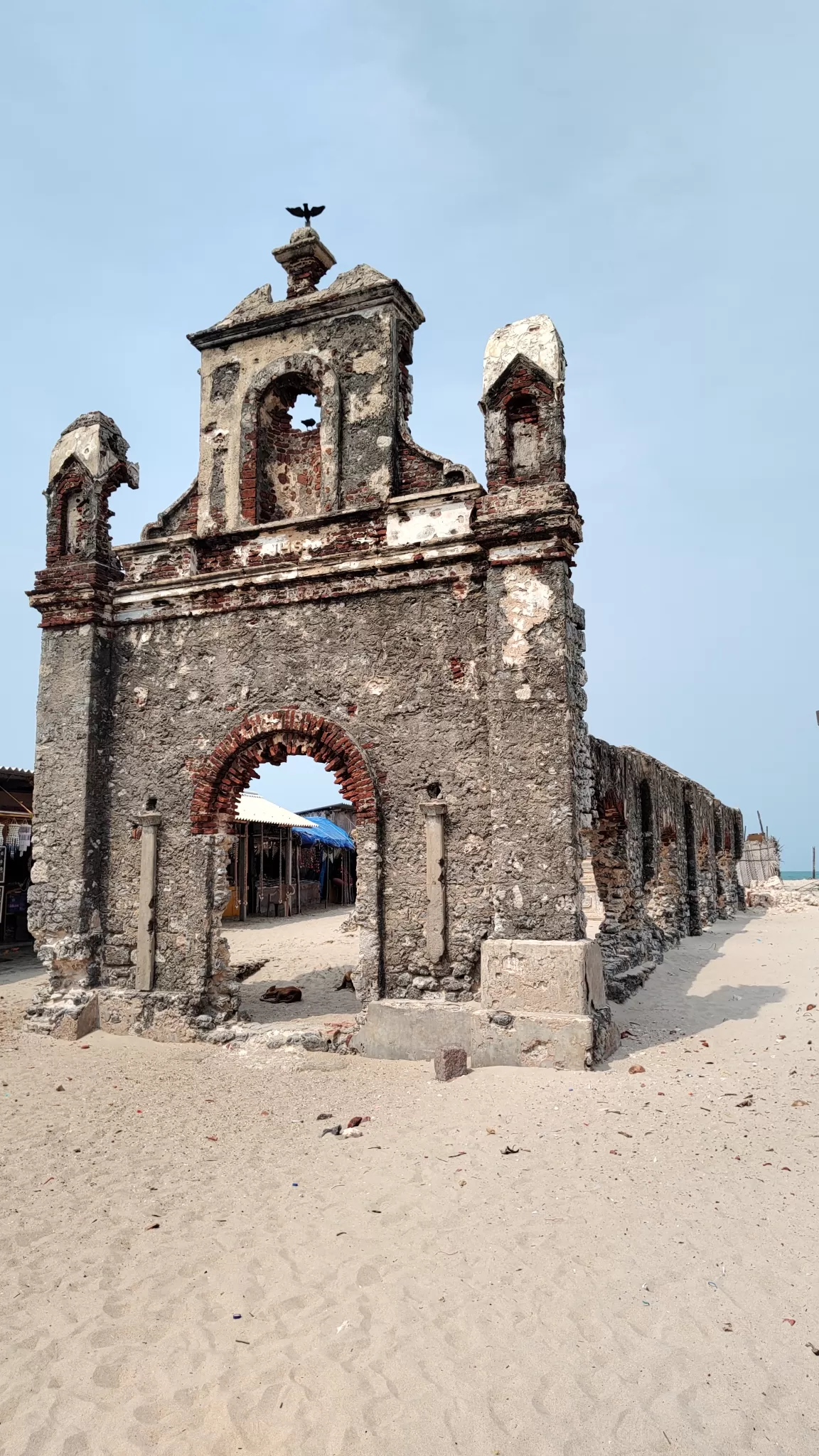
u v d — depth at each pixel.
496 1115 7.04
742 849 30.16
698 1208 5.22
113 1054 9.74
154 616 11.09
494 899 8.78
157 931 10.54
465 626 9.52
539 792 8.73
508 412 9.54
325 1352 3.88
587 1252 4.71
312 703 10.12
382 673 9.82
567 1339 3.95
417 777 9.49
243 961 16.84
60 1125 7.32
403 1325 4.06
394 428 10.37
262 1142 6.84
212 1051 9.68
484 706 9.31
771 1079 8.10
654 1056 8.91
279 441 11.62
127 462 12.09
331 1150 6.54
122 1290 4.51
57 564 11.59
